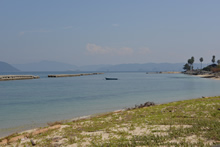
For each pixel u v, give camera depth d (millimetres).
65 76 187750
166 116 19641
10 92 56656
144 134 13859
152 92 56469
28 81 114375
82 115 25891
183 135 12773
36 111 29109
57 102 38250
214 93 52562
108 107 32156
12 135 16516
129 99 41906
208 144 10625
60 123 20875
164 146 10992
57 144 13062
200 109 21844
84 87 74750
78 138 14094
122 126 16656
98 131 15656
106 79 137875
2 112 28375
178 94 50906
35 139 14547
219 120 16828
